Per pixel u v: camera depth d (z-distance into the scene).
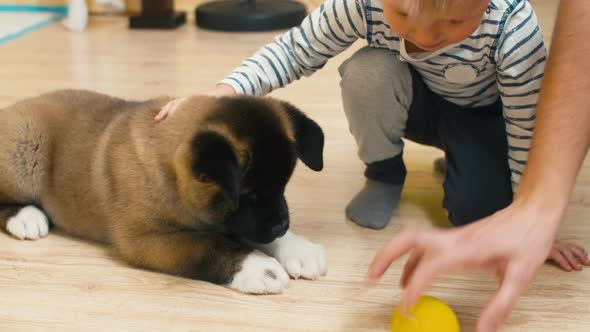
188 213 1.49
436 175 2.17
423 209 1.93
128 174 1.53
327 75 3.30
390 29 1.65
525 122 1.61
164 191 1.48
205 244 1.50
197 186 1.42
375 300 1.44
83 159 1.65
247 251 1.51
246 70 1.76
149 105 1.64
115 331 1.31
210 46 3.92
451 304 1.44
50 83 3.08
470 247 1.07
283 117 1.50
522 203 1.15
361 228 1.80
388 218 1.83
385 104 1.76
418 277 1.06
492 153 1.79
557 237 1.73
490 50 1.56
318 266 1.53
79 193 1.65
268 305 1.42
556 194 1.14
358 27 1.71
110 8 4.84
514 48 1.54
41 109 1.75
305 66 1.83
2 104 2.73
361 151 1.86
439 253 1.07
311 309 1.41
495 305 1.05
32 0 4.79
